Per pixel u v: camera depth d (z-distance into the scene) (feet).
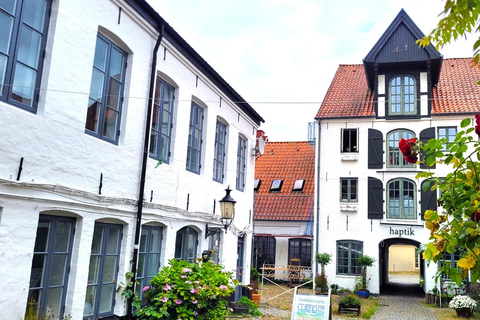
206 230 36.52
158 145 29.73
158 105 29.76
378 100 66.80
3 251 17.40
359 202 65.67
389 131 65.92
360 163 66.49
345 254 65.31
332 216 66.54
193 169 34.88
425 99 64.69
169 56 30.35
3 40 17.88
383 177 65.16
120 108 25.79
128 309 25.84
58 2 20.27
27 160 18.49
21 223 18.26
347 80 77.00
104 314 24.25
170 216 30.37
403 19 64.90
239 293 44.55
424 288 65.21
